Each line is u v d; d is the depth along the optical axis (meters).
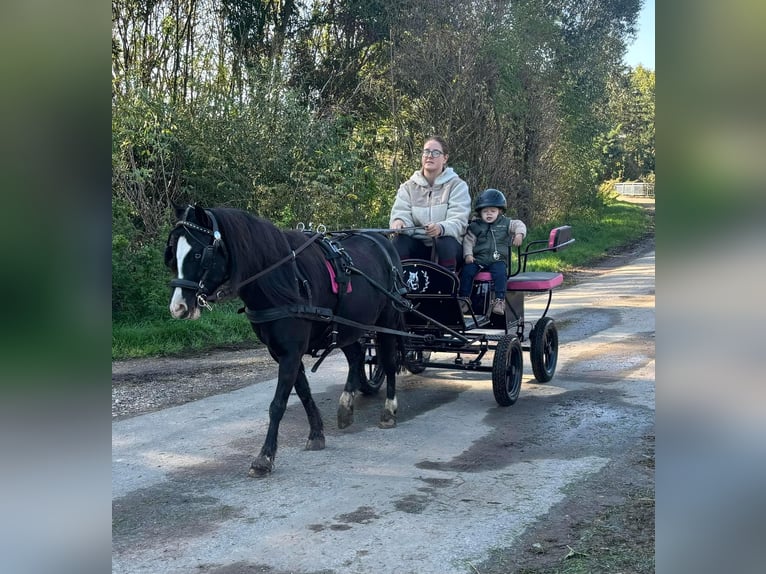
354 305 5.38
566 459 5.02
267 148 12.95
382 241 6.04
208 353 9.12
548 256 19.88
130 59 14.34
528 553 3.59
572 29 25.77
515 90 19.48
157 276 10.55
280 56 15.55
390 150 17.84
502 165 20.05
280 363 4.86
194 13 15.48
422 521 3.99
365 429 5.84
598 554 3.55
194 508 4.21
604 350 8.94
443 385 7.36
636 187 60.53
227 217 4.52
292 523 3.99
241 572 3.43
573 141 26.58
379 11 18.83
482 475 4.73
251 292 4.69
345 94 19.61
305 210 12.98
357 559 3.54
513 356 6.57
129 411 6.40
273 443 4.81
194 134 12.64
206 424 5.98
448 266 6.46
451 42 17.53
